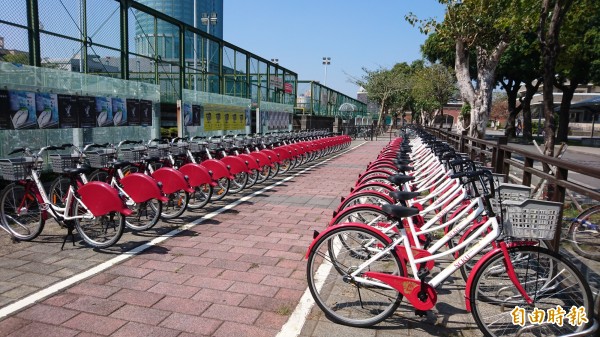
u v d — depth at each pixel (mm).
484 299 2889
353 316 2955
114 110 7805
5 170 4375
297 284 3531
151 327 2805
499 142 5508
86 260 3980
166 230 5016
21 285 3396
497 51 9172
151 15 10102
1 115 5590
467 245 3088
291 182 8828
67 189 4676
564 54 7715
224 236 4836
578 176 7336
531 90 28016
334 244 3295
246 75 16516
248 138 9359
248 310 3070
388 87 34688
